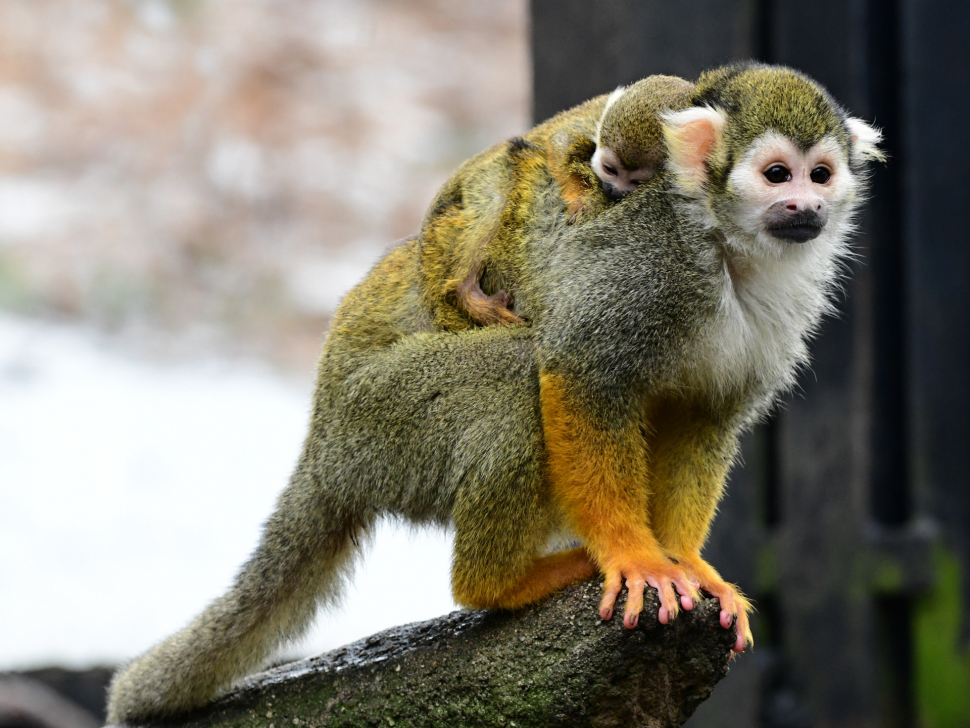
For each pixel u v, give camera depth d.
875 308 12.22
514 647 6.13
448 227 7.36
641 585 5.93
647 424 6.77
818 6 11.03
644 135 6.76
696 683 6.03
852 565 11.33
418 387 6.66
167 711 7.18
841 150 6.75
